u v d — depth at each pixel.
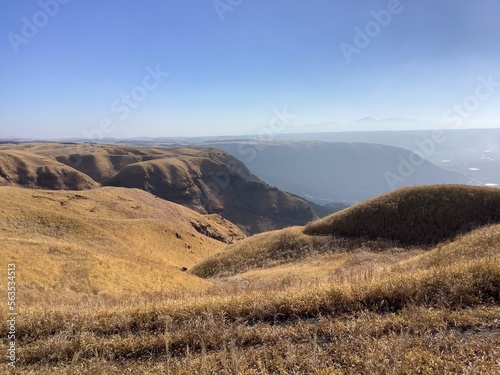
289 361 4.87
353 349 5.10
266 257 37.97
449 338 5.09
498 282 6.54
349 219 38.31
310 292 7.34
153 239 68.94
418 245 31.34
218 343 5.77
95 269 26.81
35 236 44.31
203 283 32.59
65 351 5.91
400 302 6.62
